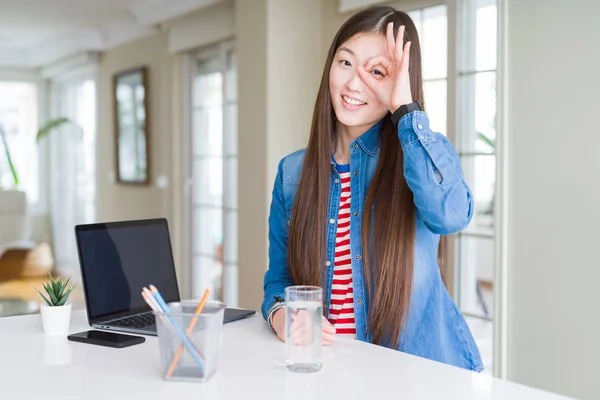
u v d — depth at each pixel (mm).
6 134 8633
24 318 1814
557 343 2748
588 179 2629
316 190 1621
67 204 8516
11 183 8672
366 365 1314
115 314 1752
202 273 5438
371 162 1603
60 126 8508
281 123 3988
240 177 4199
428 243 1574
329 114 1618
